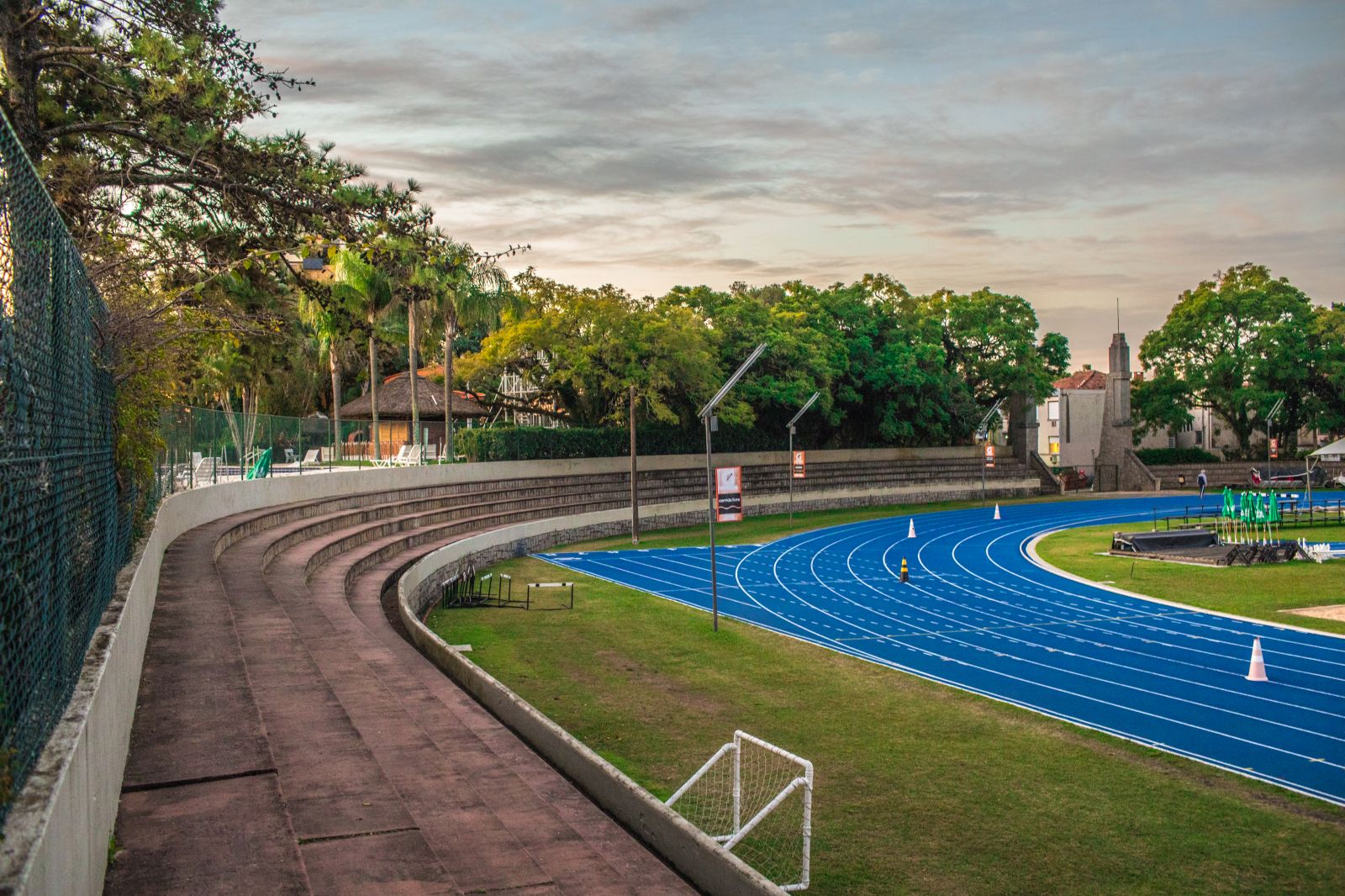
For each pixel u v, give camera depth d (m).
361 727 13.09
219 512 30.91
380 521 40.22
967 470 89.62
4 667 4.94
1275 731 20.55
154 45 18.14
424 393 65.69
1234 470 96.75
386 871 8.54
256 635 17.23
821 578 43.59
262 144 20.38
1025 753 19.17
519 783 11.62
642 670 26.25
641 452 69.69
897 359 82.69
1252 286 92.25
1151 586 40.34
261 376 59.78
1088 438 104.56
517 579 42.56
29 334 5.76
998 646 29.34
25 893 4.39
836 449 84.88
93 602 9.18
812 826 15.44
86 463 8.77
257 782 10.16
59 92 21.11
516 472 58.75
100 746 7.64
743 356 73.81
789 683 24.84
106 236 19.03
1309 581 40.06
